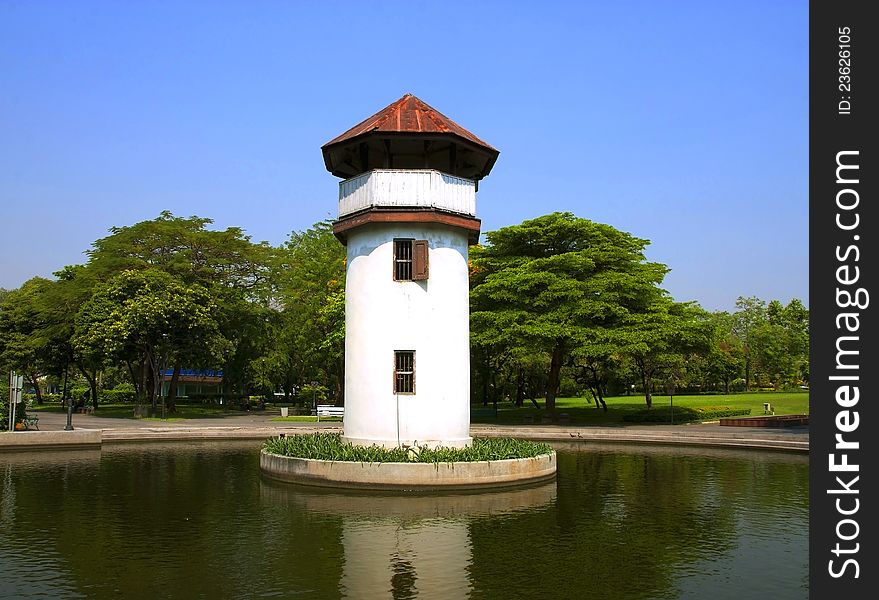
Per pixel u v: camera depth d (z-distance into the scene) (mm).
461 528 12367
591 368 46875
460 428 18266
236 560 10102
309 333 49562
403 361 17922
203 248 49219
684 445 28641
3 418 26781
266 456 17938
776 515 13773
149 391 51656
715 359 71688
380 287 18031
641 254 42625
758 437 28484
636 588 9000
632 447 28031
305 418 42062
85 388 67250
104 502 14664
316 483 16312
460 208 18469
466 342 18859
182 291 41562
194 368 48500
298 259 55875
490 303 40750
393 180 17812
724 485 17625
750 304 102500
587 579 9359
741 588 9094
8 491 16078
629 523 12930
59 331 47875
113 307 41562
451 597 8484
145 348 42562
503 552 10734
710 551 10945
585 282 38312
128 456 23453
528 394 66562
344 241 20453
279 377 56250
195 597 8414
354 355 18422
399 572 9555
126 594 8531
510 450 17469
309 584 8961
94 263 48438
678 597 8688
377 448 16797
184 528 12211
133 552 10562
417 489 15680
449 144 18844
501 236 41812
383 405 17719
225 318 47094
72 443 25984
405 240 18125
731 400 60000
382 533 11914
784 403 55219
